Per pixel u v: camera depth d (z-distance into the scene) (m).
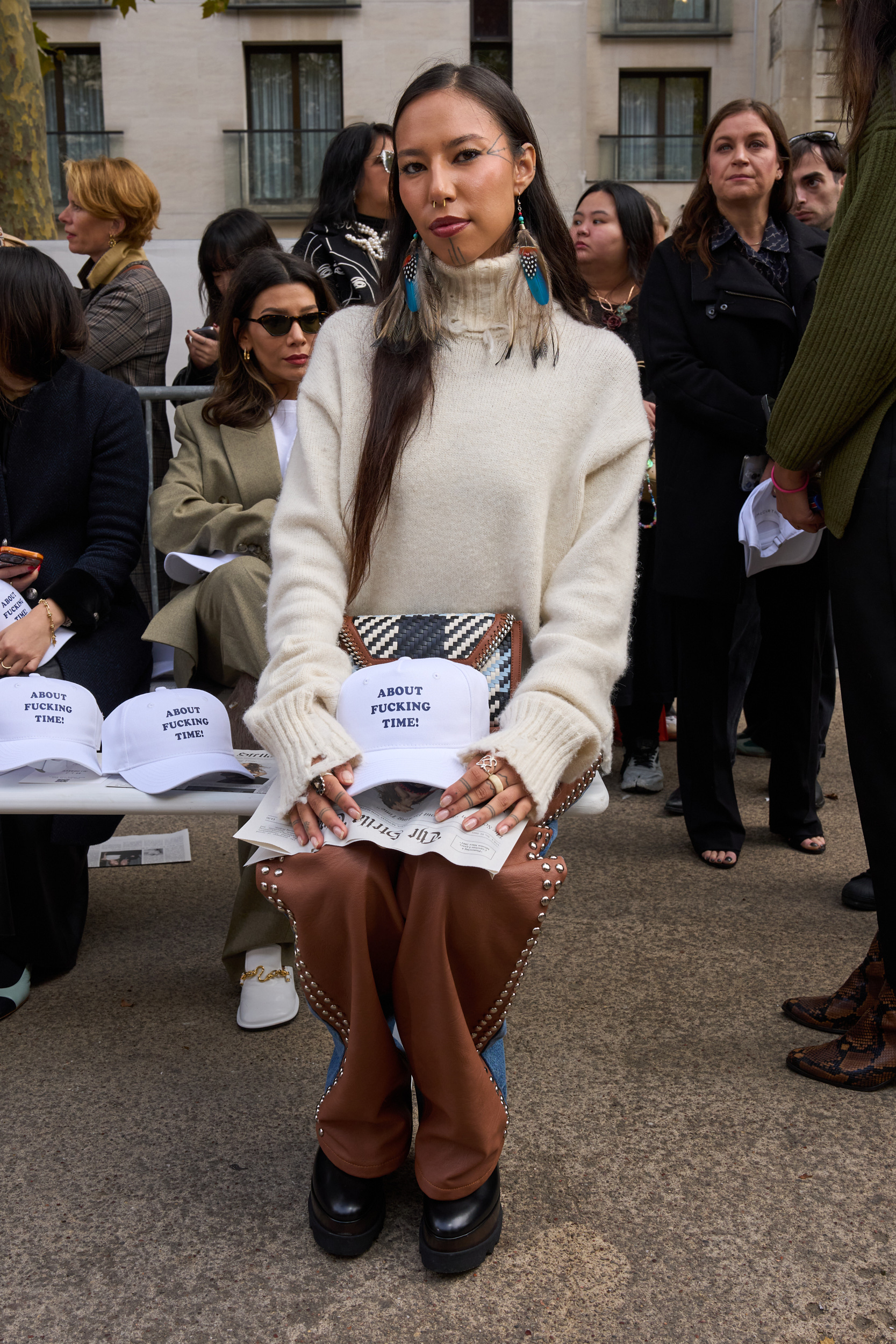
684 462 3.25
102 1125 2.03
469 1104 1.59
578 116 19.59
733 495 3.18
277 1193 1.83
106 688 2.51
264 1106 2.09
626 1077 2.17
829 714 3.89
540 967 2.66
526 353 1.79
